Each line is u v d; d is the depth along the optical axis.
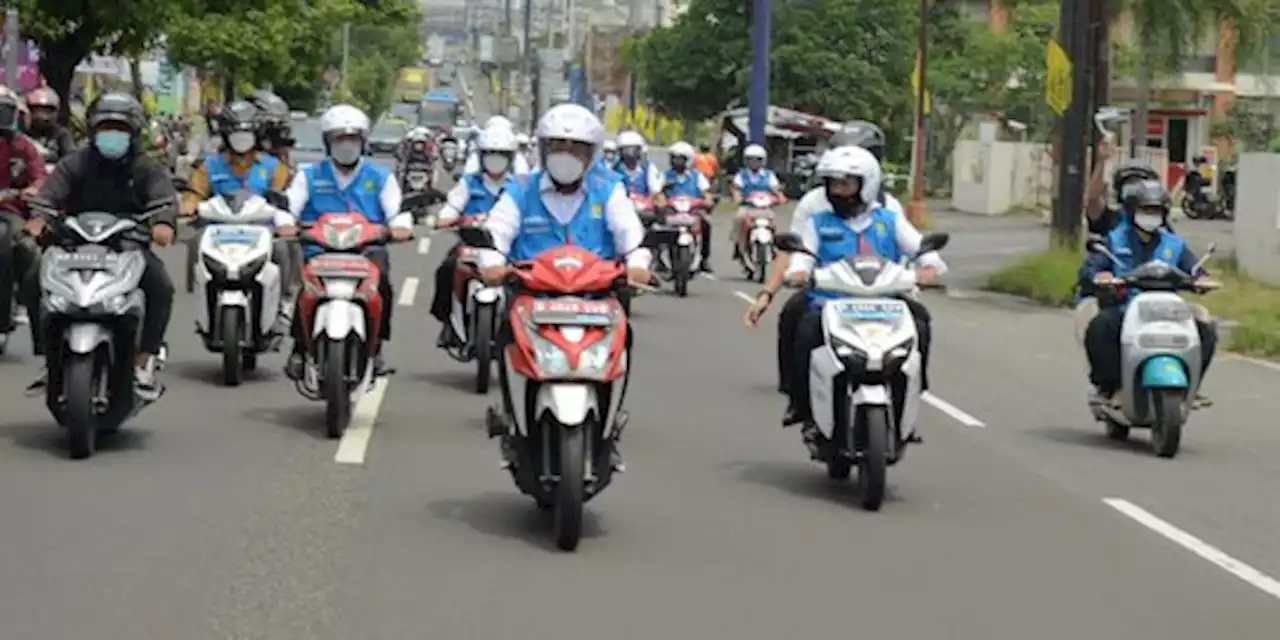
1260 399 15.29
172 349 15.47
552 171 8.72
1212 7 33.78
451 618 7.18
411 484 9.98
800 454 11.54
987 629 7.35
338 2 46.75
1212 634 7.45
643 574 8.08
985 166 47.38
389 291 12.02
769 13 38.28
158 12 29.02
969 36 56.31
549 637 6.95
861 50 56.25
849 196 9.98
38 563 7.84
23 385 13.10
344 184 12.13
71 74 29.00
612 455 8.68
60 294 9.81
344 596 7.48
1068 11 25.31
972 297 24.75
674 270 22.94
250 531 8.62
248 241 13.43
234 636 6.82
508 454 8.77
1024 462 11.65
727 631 7.15
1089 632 7.38
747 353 17.08
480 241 8.45
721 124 54.59
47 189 10.25
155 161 10.58
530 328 8.23
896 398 9.75
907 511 9.82
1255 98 55.31
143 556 8.03
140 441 10.96
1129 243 12.34
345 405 11.30
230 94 49.66
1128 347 11.96
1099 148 22.22
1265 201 26.70
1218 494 10.74
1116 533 9.47
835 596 7.81
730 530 9.14
